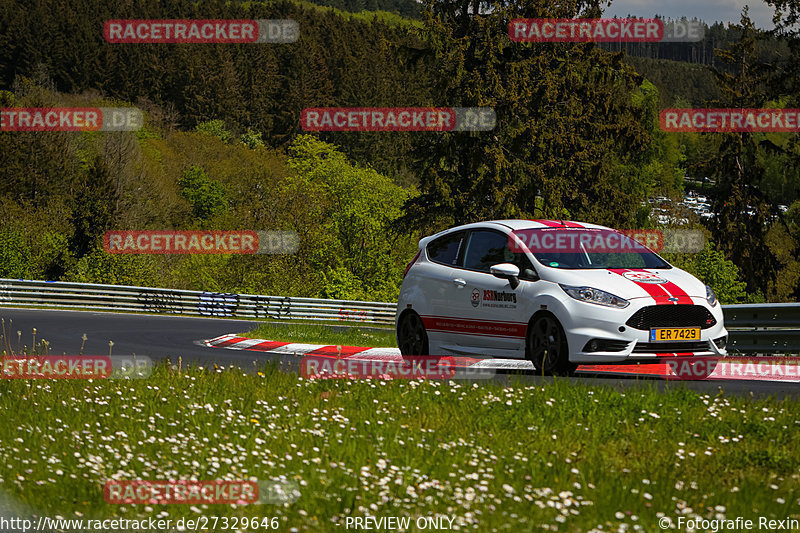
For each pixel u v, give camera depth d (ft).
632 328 97.91
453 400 85.76
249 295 375.86
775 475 58.44
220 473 58.39
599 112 450.71
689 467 59.88
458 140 413.18
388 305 409.90
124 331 212.23
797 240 548.72
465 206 422.41
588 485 54.03
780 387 98.43
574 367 101.76
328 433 69.77
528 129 415.85
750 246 538.88
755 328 136.87
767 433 69.26
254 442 67.67
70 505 51.31
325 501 50.88
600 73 448.65
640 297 99.25
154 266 529.86
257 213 641.40
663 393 87.30
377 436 68.33
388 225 454.81
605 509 49.29
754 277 542.98
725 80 581.12
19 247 599.98
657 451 64.59
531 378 101.04
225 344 177.47
